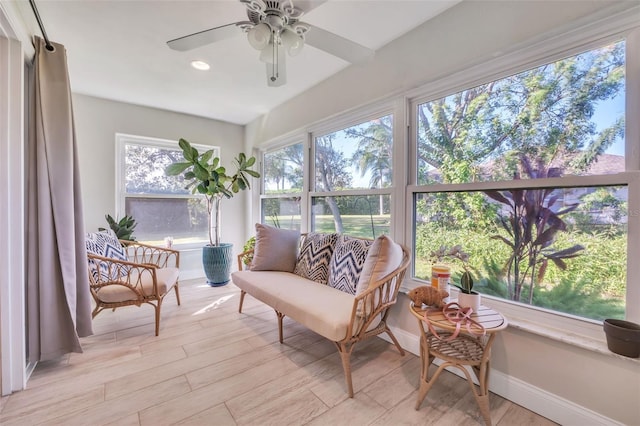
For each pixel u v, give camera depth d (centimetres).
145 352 193
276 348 201
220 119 396
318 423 132
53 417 133
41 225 166
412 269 204
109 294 208
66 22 183
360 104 234
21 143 153
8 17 136
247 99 322
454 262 182
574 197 136
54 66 170
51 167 169
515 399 146
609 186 127
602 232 129
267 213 388
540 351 139
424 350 142
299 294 192
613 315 127
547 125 145
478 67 164
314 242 249
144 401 145
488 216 167
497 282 163
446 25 177
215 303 291
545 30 139
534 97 148
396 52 207
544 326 142
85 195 312
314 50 221
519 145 154
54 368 172
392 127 220
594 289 131
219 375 168
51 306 170
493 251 164
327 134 283
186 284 359
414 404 145
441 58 180
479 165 170
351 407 142
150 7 170
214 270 345
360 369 176
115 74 259
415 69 195
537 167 148
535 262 149
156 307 219
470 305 141
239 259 275
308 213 302
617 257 125
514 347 148
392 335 191
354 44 152
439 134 189
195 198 393
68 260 175
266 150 386
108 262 212
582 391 127
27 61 165
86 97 310
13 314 150
